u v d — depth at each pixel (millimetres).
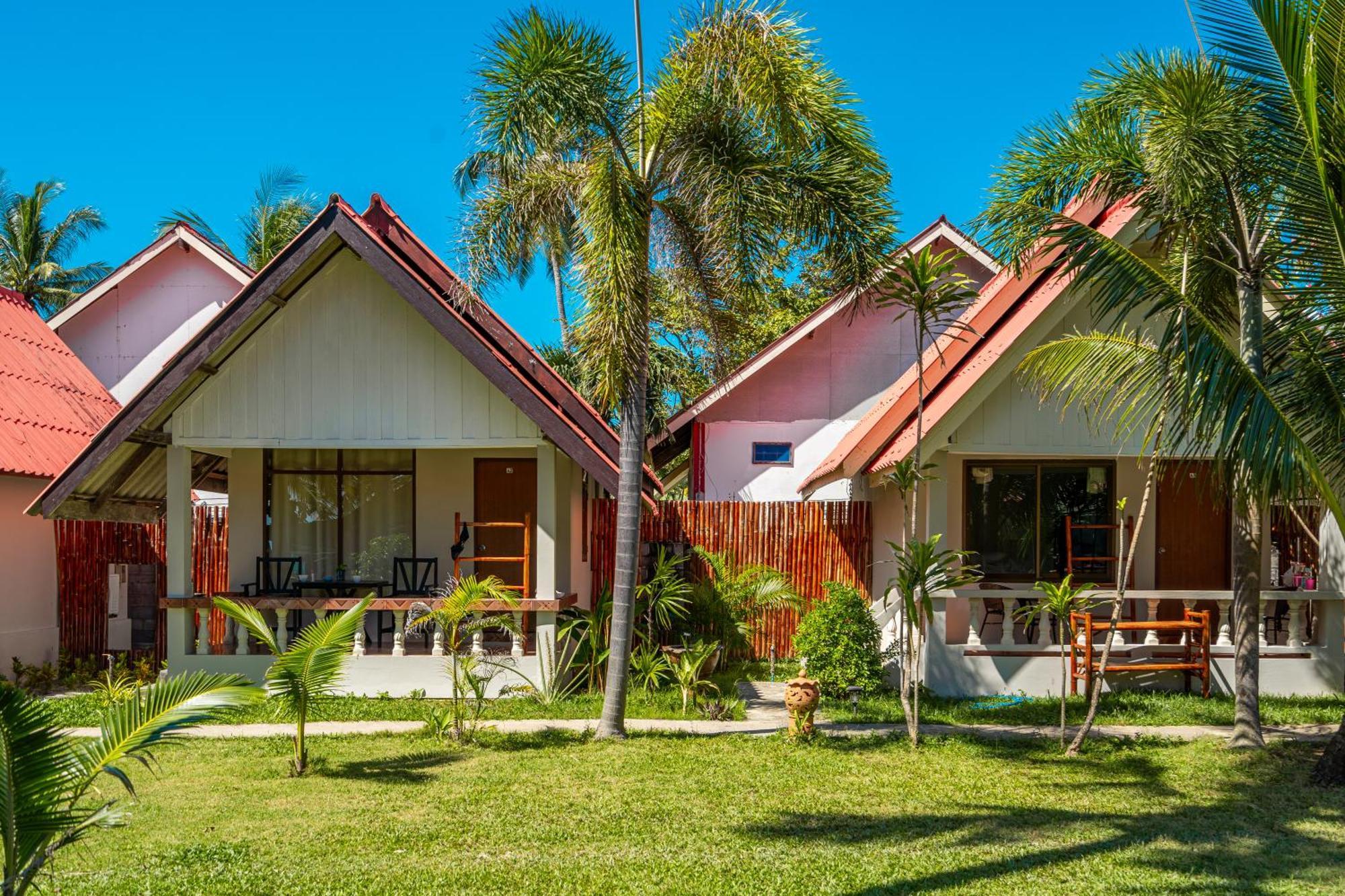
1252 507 10609
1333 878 6797
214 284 25078
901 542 15320
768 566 17656
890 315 21891
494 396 13883
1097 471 15758
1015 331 13227
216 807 8547
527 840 7660
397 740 11109
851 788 9133
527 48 10422
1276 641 15414
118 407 20078
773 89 11328
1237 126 9266
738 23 11297
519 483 16250
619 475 12688
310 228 13141
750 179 11188
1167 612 15703
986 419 13562
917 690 10688
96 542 16984
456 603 11156
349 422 14008
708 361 13203
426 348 13992
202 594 16844
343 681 13805
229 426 14070
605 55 10789
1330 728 11477
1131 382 10555
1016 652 13508
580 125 10711
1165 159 9562
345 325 14078
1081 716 12094
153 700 5930
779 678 15594
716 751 10508
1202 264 11039
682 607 15328
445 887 6641
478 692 11438
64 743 5203
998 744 10789
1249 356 10102
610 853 7359
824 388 21875
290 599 14062
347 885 6664
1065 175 11461
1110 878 6797
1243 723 10586
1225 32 8734
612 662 11242
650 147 11570
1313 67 7973
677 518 17766
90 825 5570
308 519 16109
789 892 6559
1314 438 9375
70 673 15961
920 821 8148
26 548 15703
